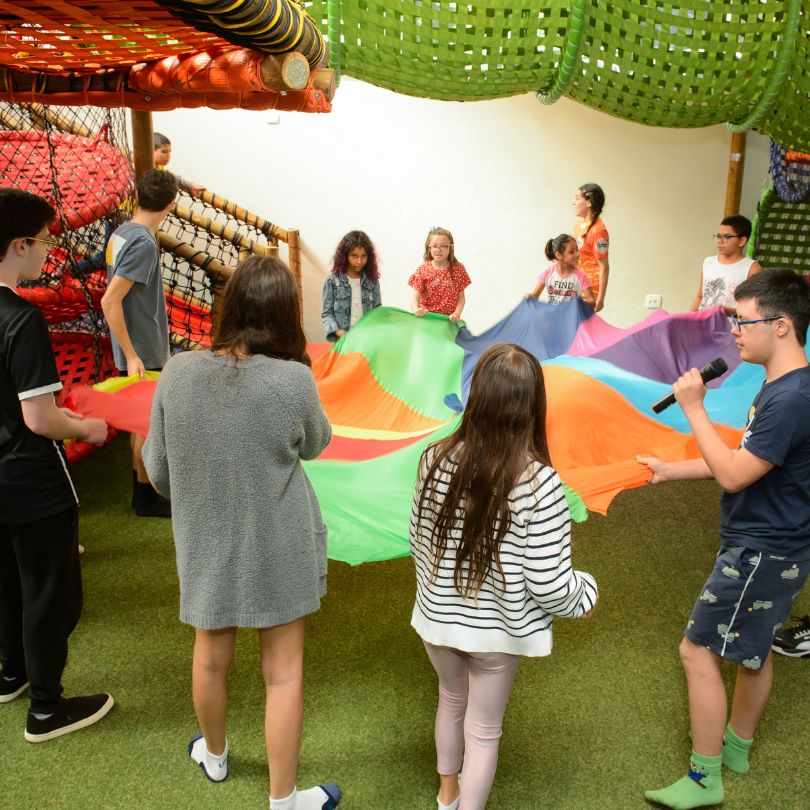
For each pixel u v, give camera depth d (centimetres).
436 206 626
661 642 282
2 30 222
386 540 228
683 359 376
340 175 614
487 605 169
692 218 645
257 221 563
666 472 239
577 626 291
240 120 597
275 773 191
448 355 386
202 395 168
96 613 293
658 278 661
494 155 617
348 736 235
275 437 169
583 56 251
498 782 218
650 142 622
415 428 350
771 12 247
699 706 204
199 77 236
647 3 242
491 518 157
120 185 408
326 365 380
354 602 304
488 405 158
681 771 223
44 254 209
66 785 214
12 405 203
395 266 636
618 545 351
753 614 196
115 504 383
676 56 251
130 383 303
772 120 277
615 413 303
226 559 172
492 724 179
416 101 601
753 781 219
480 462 158
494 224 632
